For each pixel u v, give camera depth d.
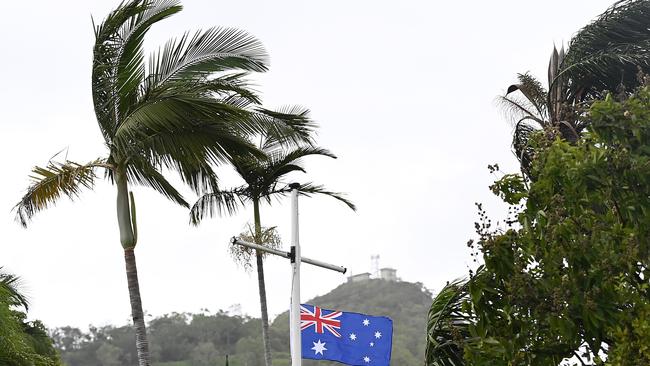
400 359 162.12
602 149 17.48
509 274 17.08
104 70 24.38
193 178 25.73
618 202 17.62
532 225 17.36
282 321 186.38
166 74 24.97
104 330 187.50
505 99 29.86
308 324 22.77
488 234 17.33
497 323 17.31
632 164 17.27
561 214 16.94
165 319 182.12
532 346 17.20
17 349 35.47
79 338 183.50
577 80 26.91
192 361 167.25
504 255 17.06
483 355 17.28
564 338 16.75
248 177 32.31
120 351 178.25
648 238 17.16
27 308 40.38
